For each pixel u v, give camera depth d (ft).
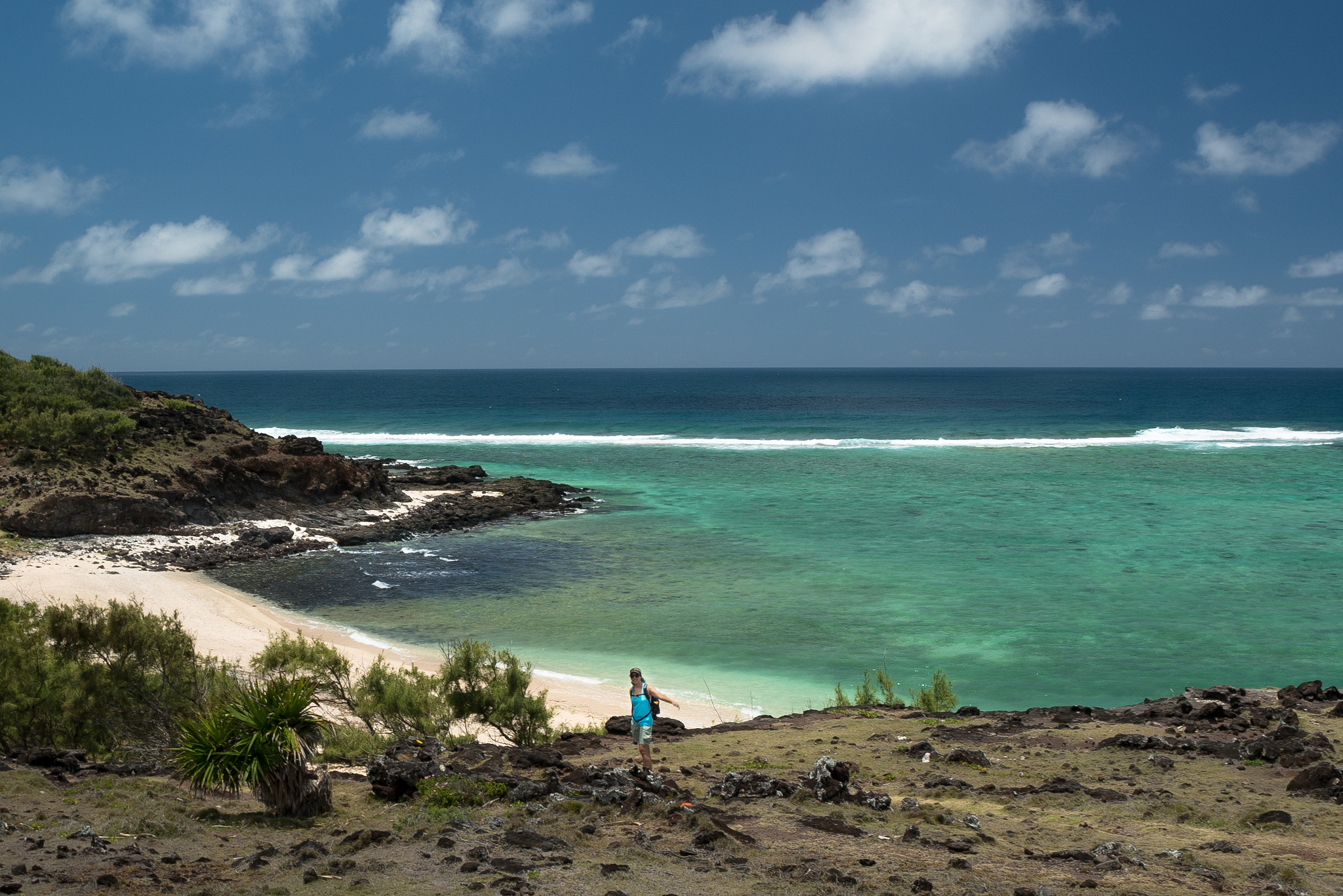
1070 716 51.08
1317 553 119.96
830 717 53.88
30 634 47.37
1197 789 33.73
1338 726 42.88
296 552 125.18
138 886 21.01
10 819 26.78
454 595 102.06
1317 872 23.66
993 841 27.09
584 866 23.82
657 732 49.21
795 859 25.03
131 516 123.03
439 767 34.06
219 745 29.71
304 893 21.18
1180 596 98.99
